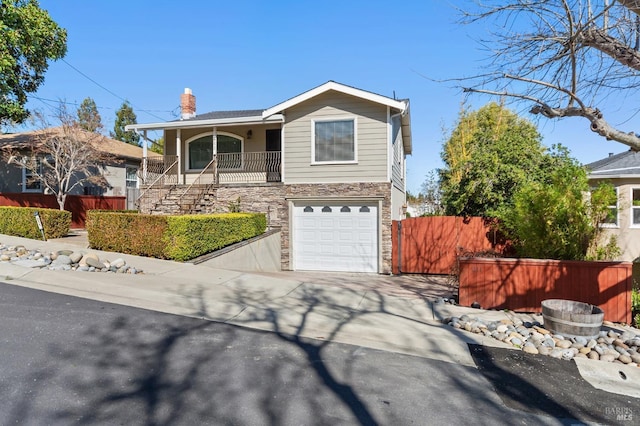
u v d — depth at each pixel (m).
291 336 4.93
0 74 12.95
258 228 12.39
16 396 3.09
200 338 4.62
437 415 3.16
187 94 17.16
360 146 12.60
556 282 6.67
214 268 8.66
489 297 6.87
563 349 4.75
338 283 9.59
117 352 4.05
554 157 13.20
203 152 15.70
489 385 3.80
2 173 16.83
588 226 8.45
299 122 13.08
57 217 11.48
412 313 6.25
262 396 3.32
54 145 15.20
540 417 3.23
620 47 5.09
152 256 8.97
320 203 13.09
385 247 12.45
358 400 3.34
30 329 4.52
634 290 10.30
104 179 17.89
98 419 2.84
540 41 5.55
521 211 9.16
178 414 2.96
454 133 30.19
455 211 14.37
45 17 14.12
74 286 6.47
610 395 3.70
